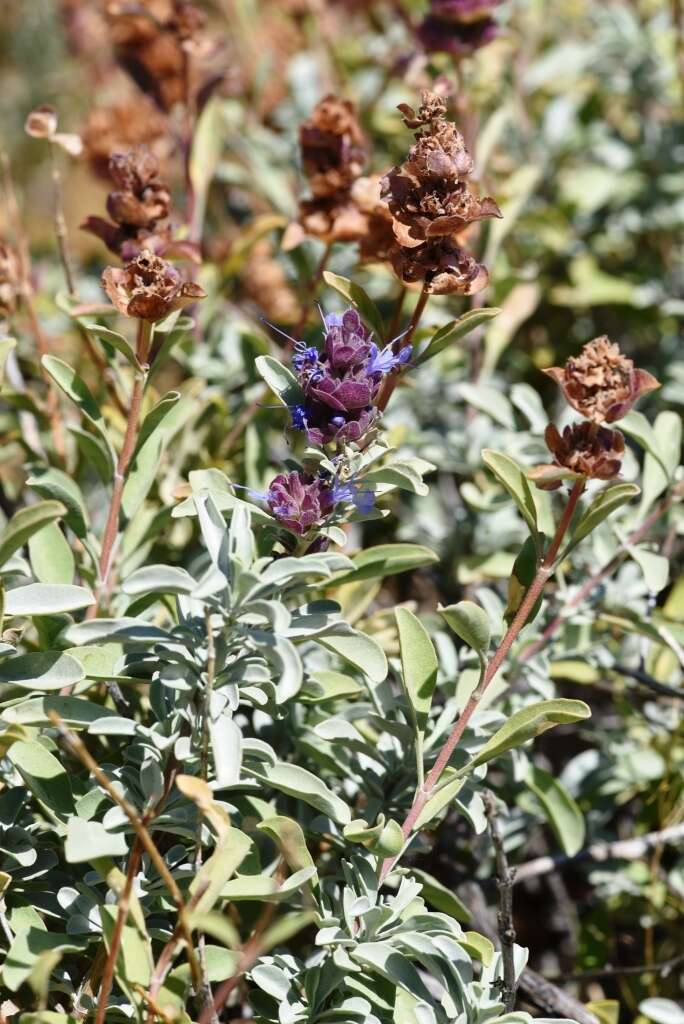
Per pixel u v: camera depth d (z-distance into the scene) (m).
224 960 0.86
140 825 0.82
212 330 1.17
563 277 1.39
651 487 0.99
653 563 0.95
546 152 1.39
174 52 1.13
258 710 0.93
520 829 1.01
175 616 0.95
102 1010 0.83
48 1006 0.90
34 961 0.84
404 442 1.10
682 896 1.01
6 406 1.13
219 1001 0.83
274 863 0.92
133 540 0.99
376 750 0.93
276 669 0.85
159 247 0.95
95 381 1.14
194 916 0.81
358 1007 0.86
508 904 0.87
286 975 0.87
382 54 1.48
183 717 0.86
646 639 1.04
